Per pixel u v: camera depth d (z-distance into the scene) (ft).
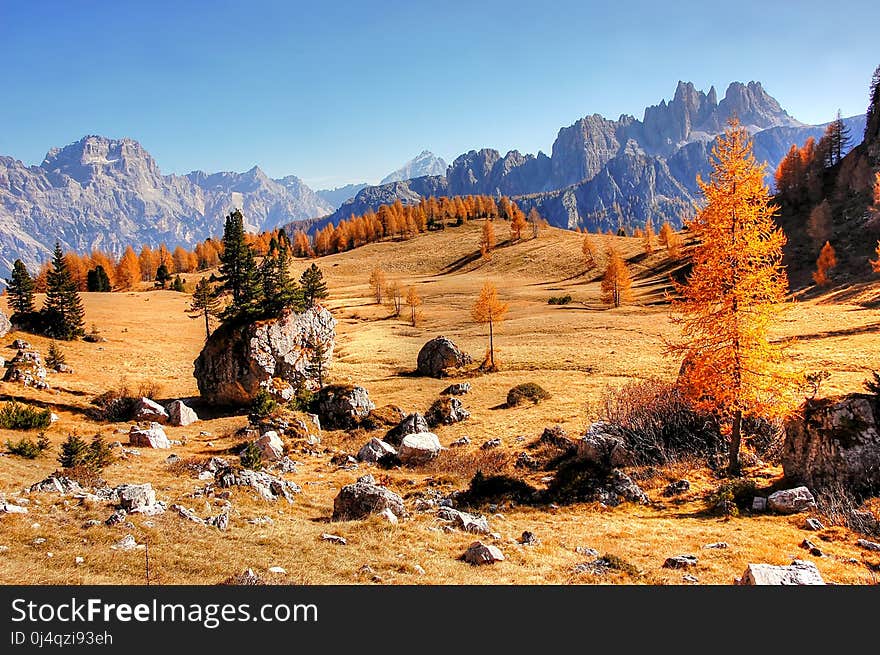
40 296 408.87
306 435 134.10
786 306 77.30
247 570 41.39
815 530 57.98
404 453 109.50
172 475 85.56
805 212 506.89
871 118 551.18
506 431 130.00
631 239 644.27
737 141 77.00
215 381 178.81
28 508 52.49
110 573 40.04
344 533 54.49
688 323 83.97
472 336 312.71
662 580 43.50
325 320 208.95
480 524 59.98
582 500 74.02
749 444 92.73
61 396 174.09
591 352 235.61
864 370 148.36
